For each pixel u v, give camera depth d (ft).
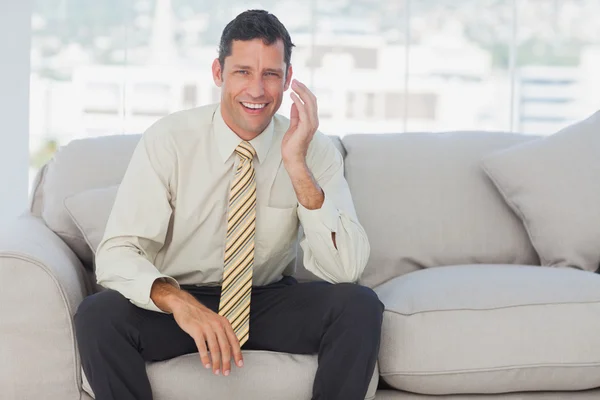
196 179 7.41
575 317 7.40
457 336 7.28
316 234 7.28
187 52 13.94
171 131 7.44
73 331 7.00
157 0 13.89
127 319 6.70
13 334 6.92
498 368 7.26
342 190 7.75
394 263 9.05
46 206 8.93
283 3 14.03
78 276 7.73
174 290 6.73
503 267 8.43
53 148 13.87
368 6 14.12
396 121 14.23
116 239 7.10
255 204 7.35
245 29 7.09
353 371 6.67
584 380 7.38
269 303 7.30
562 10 14.32
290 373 6.88
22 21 13.35
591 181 8.98
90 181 9.03
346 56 14.14
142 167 7.30
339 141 9.91
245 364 6.89
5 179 13.47
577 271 8.23
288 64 7.40
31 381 6.93
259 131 7.41
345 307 6.80
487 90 14.32
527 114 14.38
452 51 14.25
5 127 13.41
